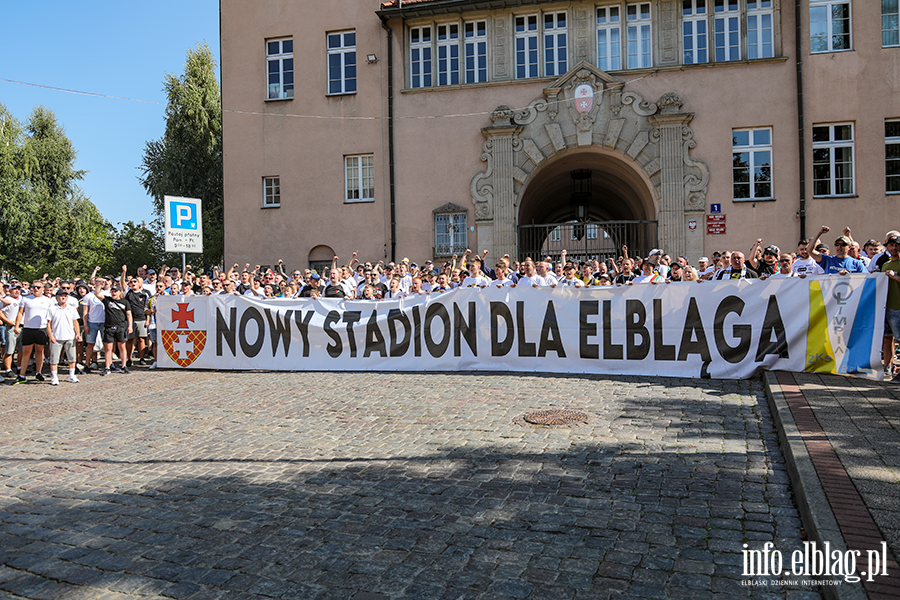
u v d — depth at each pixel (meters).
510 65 18.75
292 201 20.22
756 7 17.66
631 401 7.66
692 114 17.42
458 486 4.94
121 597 3.43
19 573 3.75
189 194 34.06
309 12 20.11
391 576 3.55
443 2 18.52
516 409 7.43
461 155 18.95
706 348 9.17
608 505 4.45
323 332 11.30
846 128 17.16
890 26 16.98
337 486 5.04
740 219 17.39
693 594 3.26
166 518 4.53
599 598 3.24
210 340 12.05
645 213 21.86
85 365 12.65
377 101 19.61
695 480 4.89
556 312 10.02
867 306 8.34
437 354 10.67
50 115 44.91
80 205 44.47
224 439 6.62
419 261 19.23
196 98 33.44
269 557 3.84
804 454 4.88
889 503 3.91
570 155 19.25
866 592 2.92
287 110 20.27
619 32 18.28
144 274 14.84
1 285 11.94
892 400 6.66
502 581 3.45
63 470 5.80
